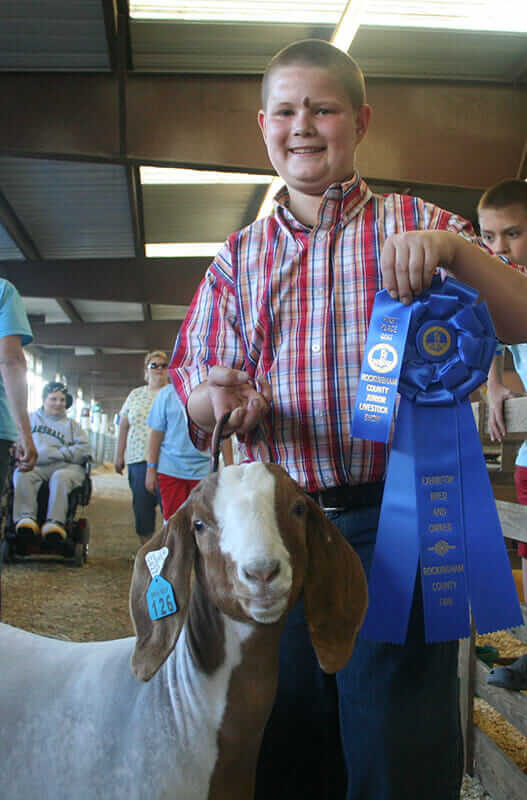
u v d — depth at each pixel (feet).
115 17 22.00
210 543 4.36
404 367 4.95
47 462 21.08
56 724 4.68
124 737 4.56
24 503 20.61
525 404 7.80
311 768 5.71
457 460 4.93
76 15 21.94
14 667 5.01
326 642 4.61
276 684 4.75
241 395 5.01
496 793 8.04
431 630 4.75
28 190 35.29
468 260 4.64
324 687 5.62
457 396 4.92
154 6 21.93
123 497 48.65
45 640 5.41
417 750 4.87
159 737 4.51
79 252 46.68
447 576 4.82
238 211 39.91
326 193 5.25
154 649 4.46
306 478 5.26
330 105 5.18
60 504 20.40
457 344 4.92
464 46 24.61
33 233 42.42
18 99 25.23
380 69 25.79
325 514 5.16
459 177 26.84
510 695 7.95
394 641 4.80
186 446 16.19
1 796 4.52
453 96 26.84
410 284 4.62
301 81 5.18
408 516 4.89
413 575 4.83
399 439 4.96
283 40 24.03
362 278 5.19
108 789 4.43
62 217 39.50
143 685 4.75
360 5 21.50
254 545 4.07
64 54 24.18
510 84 27.12
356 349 5.15
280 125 5.31
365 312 5.16
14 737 4.66
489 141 26.94
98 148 25.46
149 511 19.79
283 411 5.28
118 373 108.99
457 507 4.90
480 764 8.59
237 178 34.45
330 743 5.69
